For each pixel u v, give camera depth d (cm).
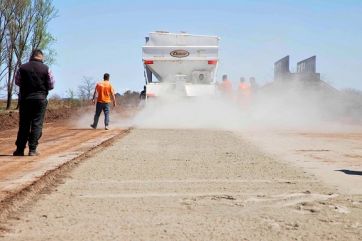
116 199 829
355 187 935
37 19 4434
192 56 3033
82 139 1833
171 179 1011
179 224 674
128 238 611
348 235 625
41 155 1381
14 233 630
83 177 1023
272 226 663
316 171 1120
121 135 1955
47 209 753
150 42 3044
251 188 923
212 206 782
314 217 713
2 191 873
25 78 1370
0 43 4309
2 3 4284
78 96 5753
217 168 1150
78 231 641
